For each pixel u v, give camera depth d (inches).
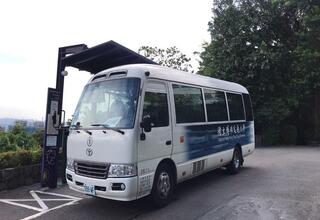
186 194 318.3
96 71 394.0
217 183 364.5
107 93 279.1
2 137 402.9
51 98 347.6
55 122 350.9
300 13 871.7
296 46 860.0
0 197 315.6
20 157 359.9
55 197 315.6
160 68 299.0
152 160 266.8
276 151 685.3
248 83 829.8
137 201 296.4
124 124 255.6
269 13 852.0
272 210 264.5
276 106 809.5
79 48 353.7
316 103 913.5
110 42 323.9
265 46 814.5
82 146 272.1
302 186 346.0
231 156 404.5
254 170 444.5
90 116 281.1
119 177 247.0
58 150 357.1
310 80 861.2
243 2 876.0
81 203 295.0
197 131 331.3
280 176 401.4
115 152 250.8
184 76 327.9
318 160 537.3
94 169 261.0
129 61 376.5
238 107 437.1
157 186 272.7
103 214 264.1
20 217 258.8
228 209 268.4
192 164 319.9
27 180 364.5
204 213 260.4
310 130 916.0
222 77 840.9
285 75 848.3
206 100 358.6
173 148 292.8
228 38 856.3
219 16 876.0
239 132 429.7
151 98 273.4
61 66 357.1
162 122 282.2
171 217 253.3
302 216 250.4
